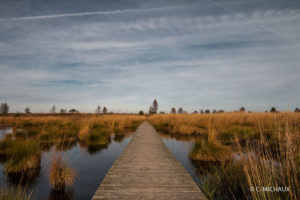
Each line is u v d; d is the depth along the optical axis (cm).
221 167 477
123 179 383
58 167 445
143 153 620
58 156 472
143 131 1259
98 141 957
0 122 2089
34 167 560
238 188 377
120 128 1552
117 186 348
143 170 443
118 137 1202
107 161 664
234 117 1323
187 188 342
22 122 1777
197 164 589
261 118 1159
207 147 643
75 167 593
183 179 386
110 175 407
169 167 467
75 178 501
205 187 383
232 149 651
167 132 1380
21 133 1069
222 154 606
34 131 1141
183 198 305
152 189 336
